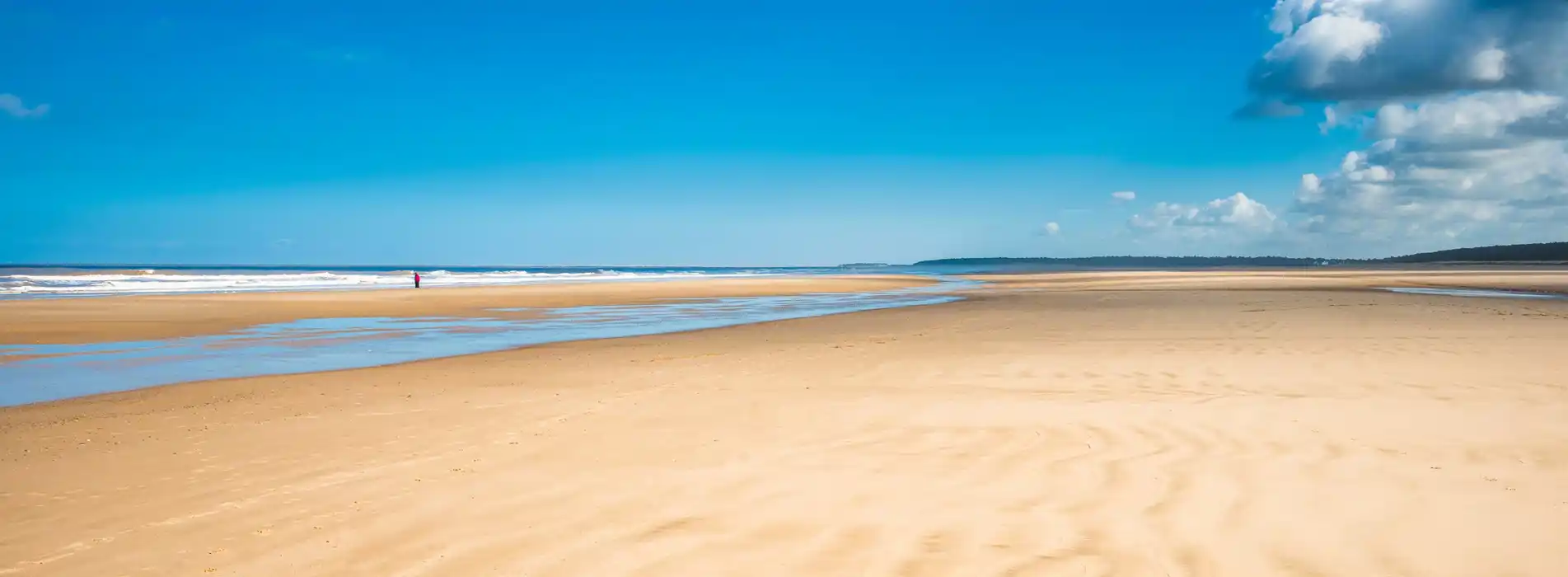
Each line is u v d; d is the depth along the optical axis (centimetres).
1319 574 400
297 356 1512
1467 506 495
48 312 2522
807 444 689
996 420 775
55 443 727
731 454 659
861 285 5575
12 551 464
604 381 1081
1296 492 527
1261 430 703
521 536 477
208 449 695
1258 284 4578
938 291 4422
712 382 1049
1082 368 1114
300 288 4509
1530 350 1205
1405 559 417
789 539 464
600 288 4772
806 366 1203
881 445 682
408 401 936
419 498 550
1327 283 4638
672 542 462
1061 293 3681
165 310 2686
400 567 434
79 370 1334
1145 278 6444
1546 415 749
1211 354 1242
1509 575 395
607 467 622
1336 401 830
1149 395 893
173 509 534
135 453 687
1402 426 711
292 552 456
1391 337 1428
